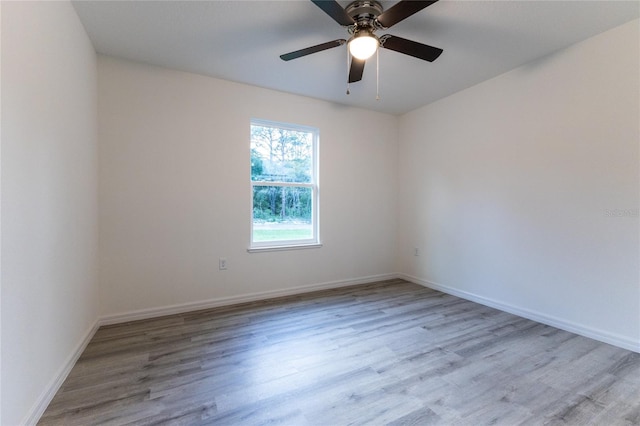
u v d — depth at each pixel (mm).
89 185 2307
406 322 2678
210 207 3027
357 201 3982
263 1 1879
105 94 2576
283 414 1481
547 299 2621
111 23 2111
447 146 3572
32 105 1405
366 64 2717
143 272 2738
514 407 1537
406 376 1820
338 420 1441
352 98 3611
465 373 1854
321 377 1809
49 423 1407
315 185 3742
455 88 3311
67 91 1847
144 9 1959
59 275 1714
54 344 1636
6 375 1181
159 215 2799
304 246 3566
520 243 2818
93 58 2418
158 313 2797
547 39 2316
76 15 1991
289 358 2037
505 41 2340
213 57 2613
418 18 2037
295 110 3480
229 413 1486
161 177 2803
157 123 2779
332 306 3100
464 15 2004
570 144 2436
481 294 3195
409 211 4156
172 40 2342
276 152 3510
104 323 2586
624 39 2119
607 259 2246
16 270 1263
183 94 2885
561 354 2086
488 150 3096
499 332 2463
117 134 2625
